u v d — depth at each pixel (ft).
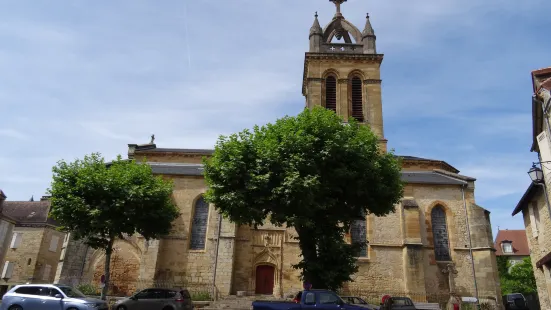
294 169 57.72
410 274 93.04
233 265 93.56
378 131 118.62
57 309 54.44
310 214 57.82
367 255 98.07
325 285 60.18
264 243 96.68
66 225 72.74
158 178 83.05
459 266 96.73
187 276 93.45
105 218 70.59
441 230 101.71
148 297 63.57
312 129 64.13
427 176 112.88
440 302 92.12
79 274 93.81
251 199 58.85
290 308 50.01
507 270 173.17
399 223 100.48
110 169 77.20
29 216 137.28
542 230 72.18
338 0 143.23
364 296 93.15
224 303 80.94
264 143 62.03
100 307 56.24
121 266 95.09
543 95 57.16
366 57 126.00
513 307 106.63
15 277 124.26
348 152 61.46
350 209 64.95
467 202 102.78
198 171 107.76
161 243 95.96
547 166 59.57
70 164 75.97
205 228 99.86
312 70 126.00
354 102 124.06
